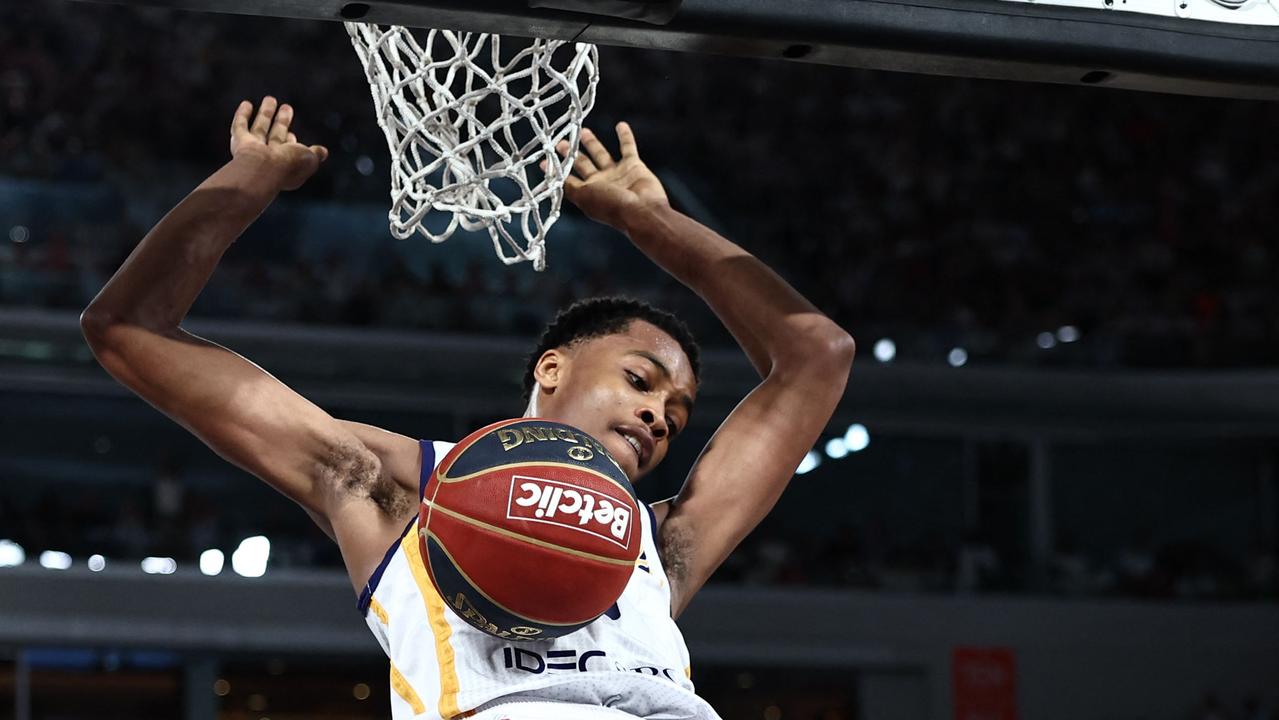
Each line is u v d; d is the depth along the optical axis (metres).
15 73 14.52
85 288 12.99
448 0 1.79
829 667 13.89
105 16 15.37
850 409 14.74
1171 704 14.38
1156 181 16.88
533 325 14.13
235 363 1.93
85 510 12.95
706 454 2.18
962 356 14.59
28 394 13.17
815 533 14.79
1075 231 16.39
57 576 12.37
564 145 2.58
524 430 1.72
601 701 1.73
